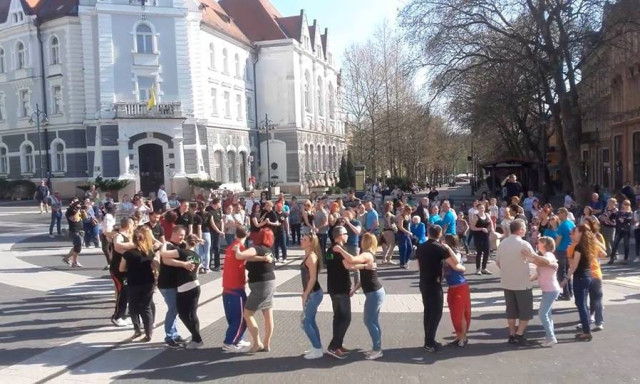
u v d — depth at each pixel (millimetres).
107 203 20406
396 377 7938
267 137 57312
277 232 18828
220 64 52938
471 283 14789
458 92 35906
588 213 17312
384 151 55625
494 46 29391
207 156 48719
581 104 37750
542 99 37406
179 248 9484
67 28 44625
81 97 44969
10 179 48438
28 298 13398
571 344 9375
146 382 7949
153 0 44688
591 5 27047
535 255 9250
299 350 9305
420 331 10352
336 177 73500
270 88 61250
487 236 15977
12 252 21281
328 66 73875
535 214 19391
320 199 20219
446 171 102125
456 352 9062
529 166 39938
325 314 11836
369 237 8914
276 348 9438
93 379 8102
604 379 7684
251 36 61750
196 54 47312
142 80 44750
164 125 43844
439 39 29625
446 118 49500
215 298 13453
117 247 9945
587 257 9641
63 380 8078
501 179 42375
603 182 45938
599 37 27359
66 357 9031
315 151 67750
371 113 54625
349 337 10016
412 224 17906
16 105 48344
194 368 8500
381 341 9633
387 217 18453
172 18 45281
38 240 24953
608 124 43562
